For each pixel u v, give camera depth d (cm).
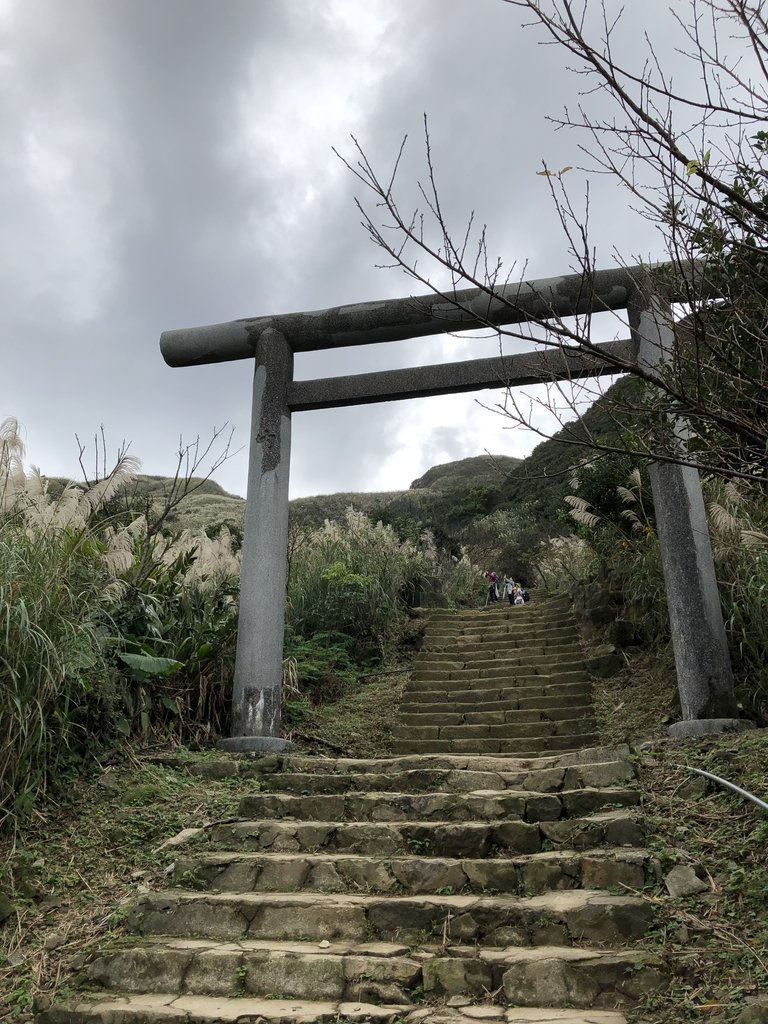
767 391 297
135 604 637
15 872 421
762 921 325
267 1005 323
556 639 959
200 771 564
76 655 496
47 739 481
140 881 427
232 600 768
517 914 358
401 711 839
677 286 291
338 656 973
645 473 899
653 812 435
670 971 313
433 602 1294
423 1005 319
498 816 461
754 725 562
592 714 754
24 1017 329
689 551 611
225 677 691
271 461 718
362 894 404
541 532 2141
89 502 607
